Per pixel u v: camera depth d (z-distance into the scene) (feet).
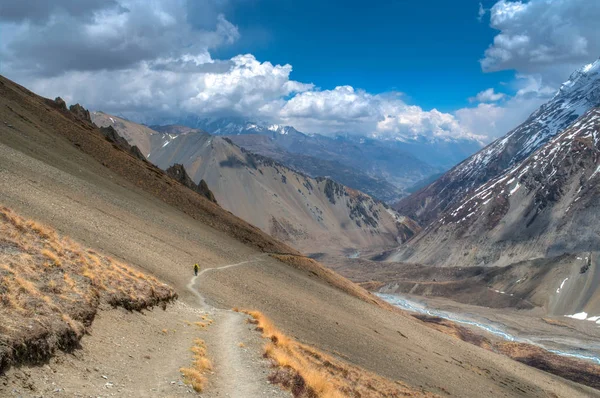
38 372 46.85
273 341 104.22
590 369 487.20
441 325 653.30
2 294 56.54
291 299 209.77
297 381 75.36
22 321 52.01
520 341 624.18
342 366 123.24
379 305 362.74
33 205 141.28
